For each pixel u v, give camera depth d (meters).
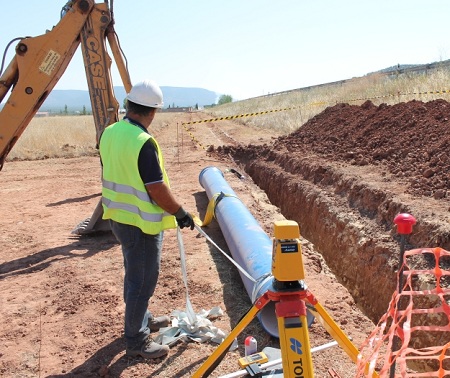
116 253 6.39
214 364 2.95
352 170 9.09
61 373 3.70
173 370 3.67
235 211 6.12
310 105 23.62
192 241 6.76
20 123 6.87
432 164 7.68
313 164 10.45
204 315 4.46
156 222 3.49
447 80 15.19
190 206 8.93
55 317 4.64
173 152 16.72
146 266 3.60
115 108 7.50
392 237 6.17
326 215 8.18
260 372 3.26
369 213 7.23
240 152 15.36
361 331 4.27
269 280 4.00
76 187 11.25
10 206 9.50
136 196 3.43
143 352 3.80
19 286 5.42
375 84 22.09
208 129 27.25
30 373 3.71
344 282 6.85
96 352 3.97
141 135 3.36
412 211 6.04
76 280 5.50
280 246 2.55
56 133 21.11
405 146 9.33
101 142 3.63
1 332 4.38
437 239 5.26
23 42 6.70
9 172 13.91
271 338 4.02
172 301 4.88
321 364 3.65
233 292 5.03
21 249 6.73
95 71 7.26
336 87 29.91
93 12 7.04
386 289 5.67
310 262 6.02
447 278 4.76
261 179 13.18
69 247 6.70
